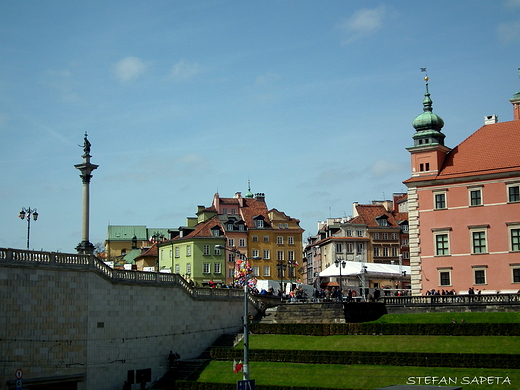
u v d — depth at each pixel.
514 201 90.81
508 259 90.19
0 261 63.34
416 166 98.44
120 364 76.06
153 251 163.88
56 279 69.06
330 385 69.75
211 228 146.88
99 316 73.88
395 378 68.75
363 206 161.75
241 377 75.81
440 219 95.50
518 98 99.81
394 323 81.00
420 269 96.06
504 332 74.12
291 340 83.81
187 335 86.81
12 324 64.25
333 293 99.00
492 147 96.06
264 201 165.38
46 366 67.12
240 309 96.81
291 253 152.25
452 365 69.12
